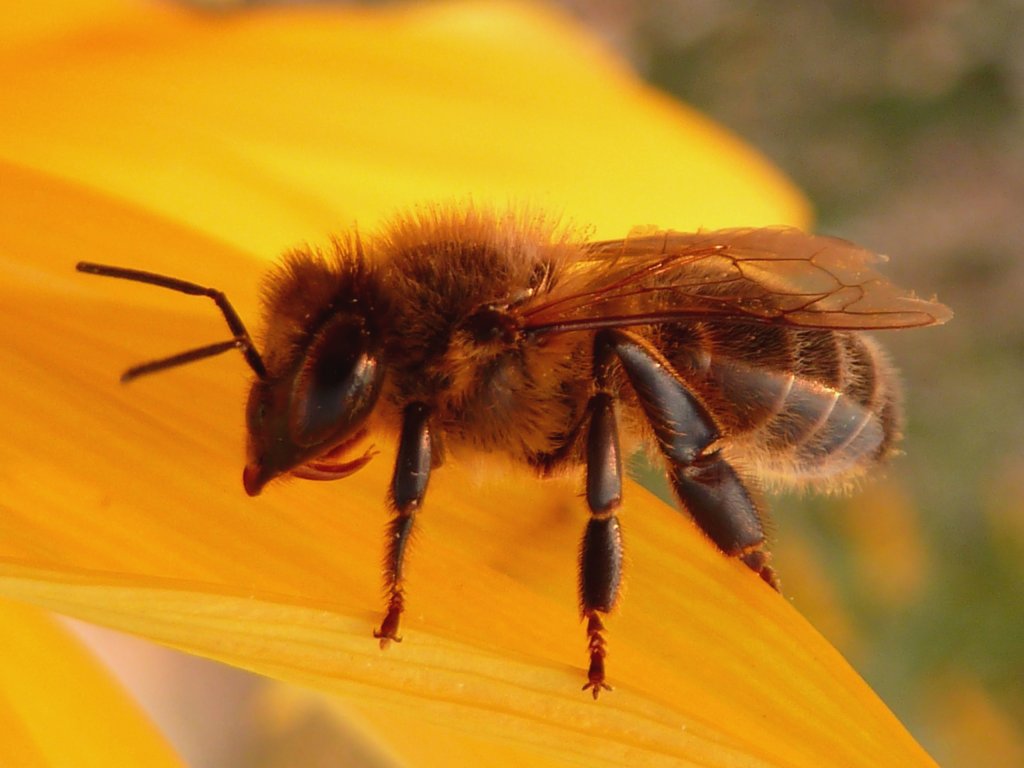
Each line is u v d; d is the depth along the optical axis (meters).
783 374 0.06
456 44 0.07
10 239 0.06
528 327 0.06
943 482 0.12
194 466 0.06
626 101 0.07
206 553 0.06
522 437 0.06
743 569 0.06
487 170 0.07
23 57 0.07
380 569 0.06
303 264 0.06
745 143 0.13
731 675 0.06
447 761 0.06
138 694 0.08
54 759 0.06
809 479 0.07
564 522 0.06
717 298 0.06
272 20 0.07
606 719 0.05
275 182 0.07
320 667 0.05
